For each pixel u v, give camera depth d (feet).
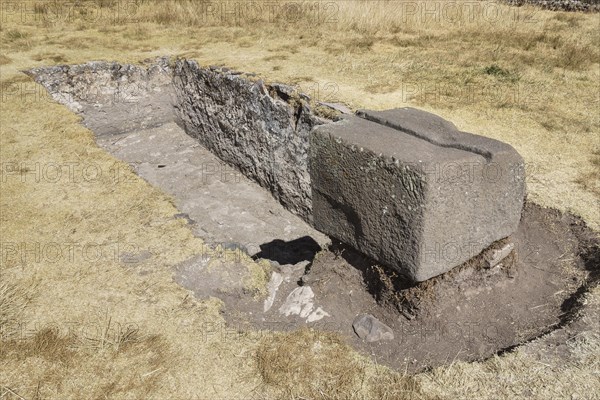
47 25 36.09
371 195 11.25
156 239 15.78
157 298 13.14
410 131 12.12
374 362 11.11
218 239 18.88
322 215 12.85
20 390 10.46
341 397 10.15
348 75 26.02
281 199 22.35
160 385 10.57
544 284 13.43
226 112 24.76
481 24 35.73
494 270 12.69
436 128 12.37
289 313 12.81
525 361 10.64
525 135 20.58
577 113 22.39
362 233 11.91
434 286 11.87
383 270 12.21
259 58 28.45
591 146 19.74
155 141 27.99
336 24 35.45
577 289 13.15
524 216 15.92
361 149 11.11
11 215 16.94
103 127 28.32
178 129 29.22
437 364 11.11
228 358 11.22
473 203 11.12
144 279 13.87
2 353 11.28
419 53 29.81
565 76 26.30
